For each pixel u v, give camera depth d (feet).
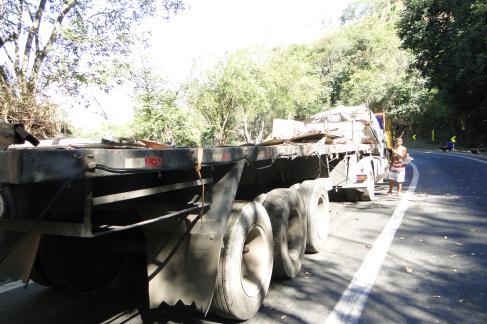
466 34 68.64
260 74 91.04
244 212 12.73
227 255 11.99
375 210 31.37
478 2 65.36
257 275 13.66
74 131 34.94
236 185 12.23
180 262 11.69
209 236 11.53
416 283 15.98
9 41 33.81
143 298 15.10
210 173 12.02
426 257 19.21
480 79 80.43
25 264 8.92
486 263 18.13
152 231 11.99
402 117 177.99
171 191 12.11
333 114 40.29
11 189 7.56
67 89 35.94
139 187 10.37
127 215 11.87
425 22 83.15
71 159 7.61
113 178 9.52
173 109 58.34
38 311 14.15
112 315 13.73
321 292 15.24
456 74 81.82
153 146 13.28
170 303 11.66
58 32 35.50
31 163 6.99
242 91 82.89
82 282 15.10
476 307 13.76
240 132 101.65
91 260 15.52
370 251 20.34
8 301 15.07
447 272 17.15
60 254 14.35
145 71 49.14
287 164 19.25
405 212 30.04
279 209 15.83
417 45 86.17
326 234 21.53
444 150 132.98
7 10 33.09
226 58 83.20
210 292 11.30
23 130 9.91
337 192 35.81
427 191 40.93
